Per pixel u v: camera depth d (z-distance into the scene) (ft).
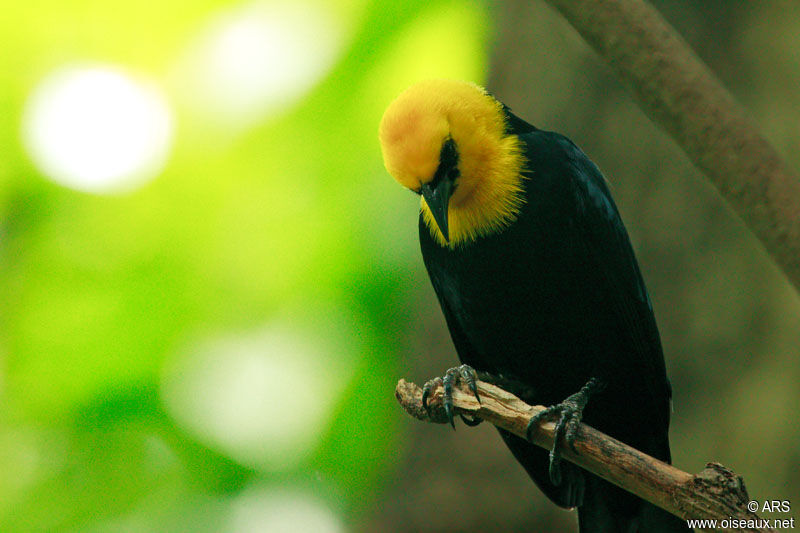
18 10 49.42
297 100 47.47
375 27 46.42
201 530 42.57
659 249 32.65
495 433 33.17
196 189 49.44
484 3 45.29
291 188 48.60
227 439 44.52
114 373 46.62
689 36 32.89
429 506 32.86
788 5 32.19
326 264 47.19
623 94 33.63
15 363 47.03
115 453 44.75
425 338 36.37
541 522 32.37
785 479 30.35
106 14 49.57
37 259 48.83
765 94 32.09
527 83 34.99
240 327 47.83
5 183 49.34
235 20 48.80
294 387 45.57
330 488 43.78
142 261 48.88
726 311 31.68
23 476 44.91
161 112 49.57
